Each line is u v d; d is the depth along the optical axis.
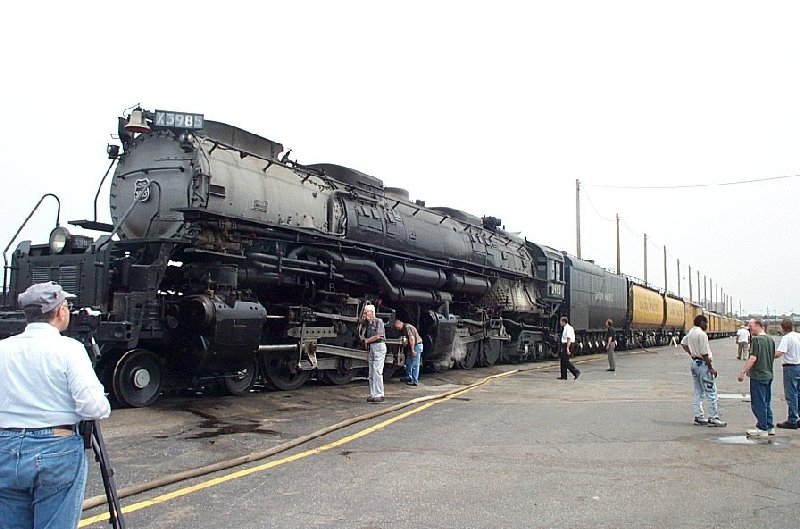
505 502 5.70
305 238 12.60
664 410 11.60
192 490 5.84
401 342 15.68
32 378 3.34
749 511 5.55
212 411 9.95
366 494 5.85
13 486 3.26
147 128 10.93
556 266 27.72
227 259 10.97
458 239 19.61
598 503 5.71
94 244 9.75
